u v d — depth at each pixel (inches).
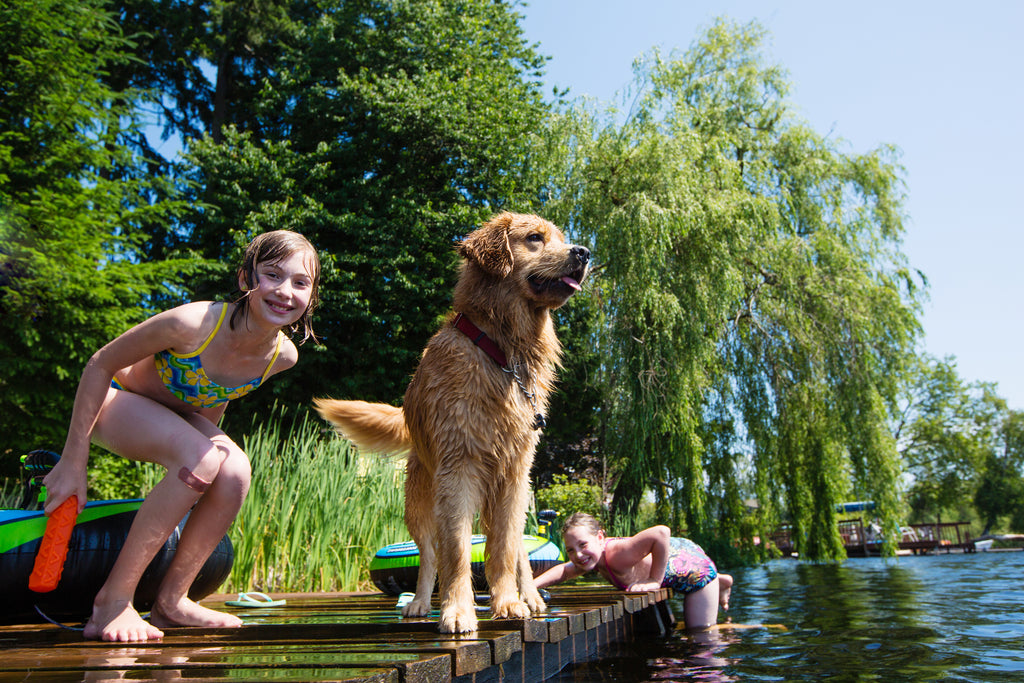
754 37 669.3
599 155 530.6
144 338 100.6
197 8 794.8
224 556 144.3
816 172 619.5
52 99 411.8
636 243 486.9
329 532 234.8
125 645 91.0
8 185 394.3
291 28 791.1
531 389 117.2
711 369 566.6
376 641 90.4
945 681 115.5
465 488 108.3
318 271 110.6
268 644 90.1
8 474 379.6
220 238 668.1
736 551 580.7
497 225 118.5
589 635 149.3
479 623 104.2
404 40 708.0
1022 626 181.2
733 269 511.8
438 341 115.3
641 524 597.6
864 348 549.0
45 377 381.1
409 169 667.4
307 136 720.3
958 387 1649.9
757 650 158.2
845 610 239.3
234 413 569.6
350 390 596.1
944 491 1675.7
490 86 680.4
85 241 397.4
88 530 125.5
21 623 125.5
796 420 565.3
